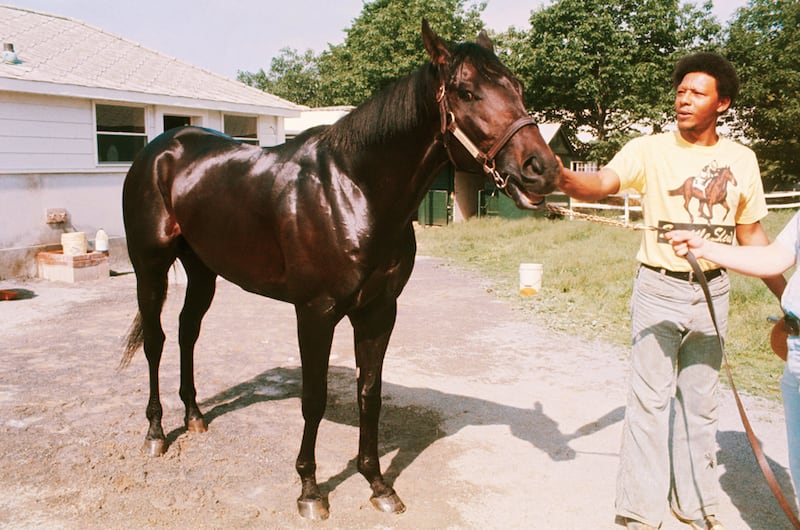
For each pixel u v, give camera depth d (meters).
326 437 3.64
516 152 2.12
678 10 21.19
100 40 11.88
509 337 5.97
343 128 2.63
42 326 6.16
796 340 2.01
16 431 3.56
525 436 3.68
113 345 5.48
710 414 2.59
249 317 6.70
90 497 2.84
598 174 2.37
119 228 10.21
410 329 6.27
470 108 2.22
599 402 4.25
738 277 7.79
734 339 5.68
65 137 9.22
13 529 2.56
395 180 2.51
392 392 4.41
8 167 8.52
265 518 2.72
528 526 2.71
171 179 3.25
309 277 2.62
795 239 2.06
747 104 21.34
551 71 21.28
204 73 12.84
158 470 3.14
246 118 12.54
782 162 21.91
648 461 2.54
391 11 29.73
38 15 11.73
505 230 14.93
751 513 2.87
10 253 8.61
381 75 28.78
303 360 2.70
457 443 3.56
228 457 3.32
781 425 3.86
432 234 15.23
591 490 3.04
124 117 10.10
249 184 2.83
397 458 3.37
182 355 3.61
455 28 31.44
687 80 2.31
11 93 8.45
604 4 20.86
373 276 2.61
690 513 2.67
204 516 2.71
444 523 2.72
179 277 10.30
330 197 2.56
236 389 4.43
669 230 2.21
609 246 11.73
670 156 2.41
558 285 8.36
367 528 2.67
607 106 21.80
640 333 2.51
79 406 3.99
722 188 2.36
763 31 21.19
